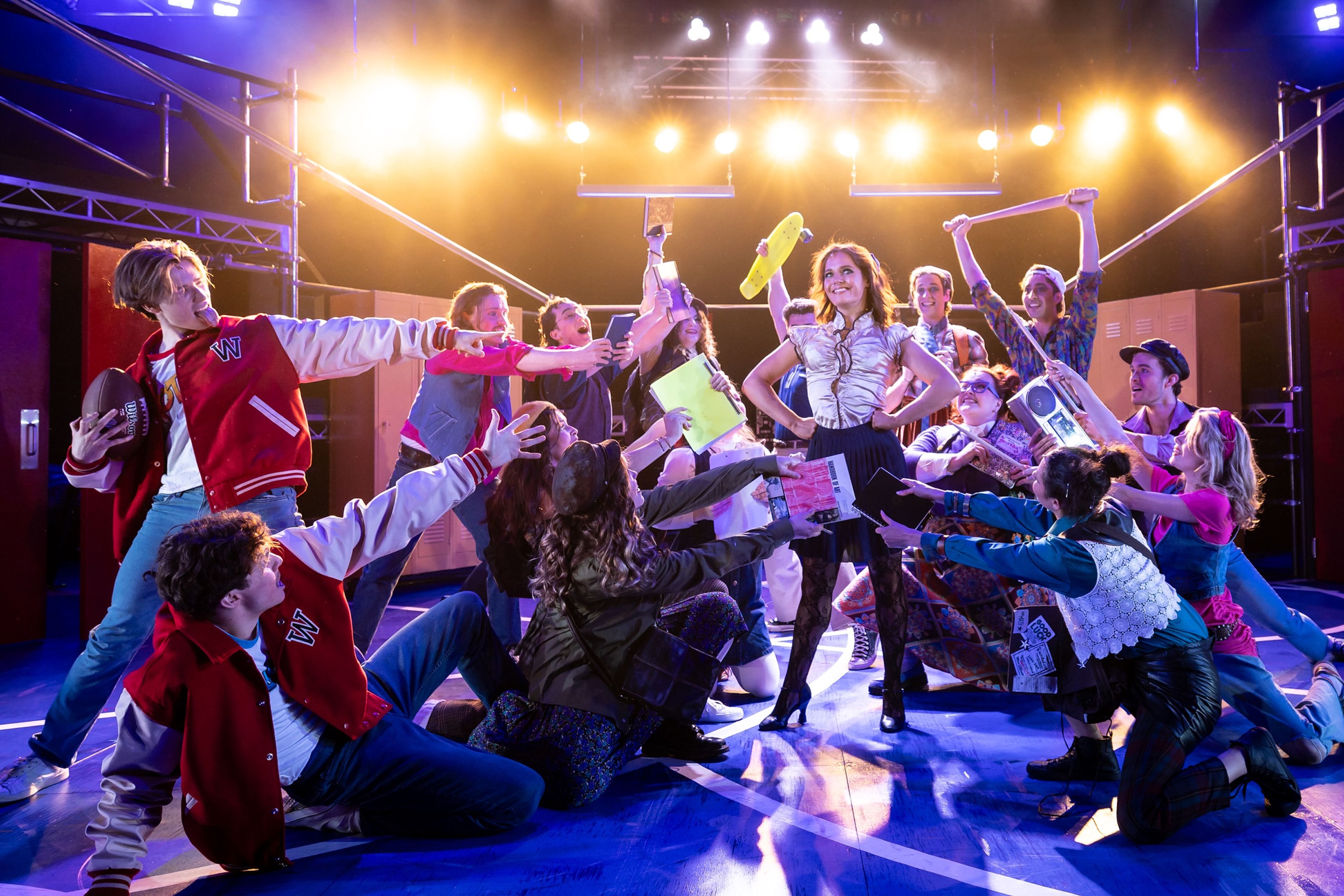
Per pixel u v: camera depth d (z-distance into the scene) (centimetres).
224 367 264
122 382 270
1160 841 246
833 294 350
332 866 239
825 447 348
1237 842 248
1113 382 859
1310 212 727
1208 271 997
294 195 680
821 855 242
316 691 226
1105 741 294
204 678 209
